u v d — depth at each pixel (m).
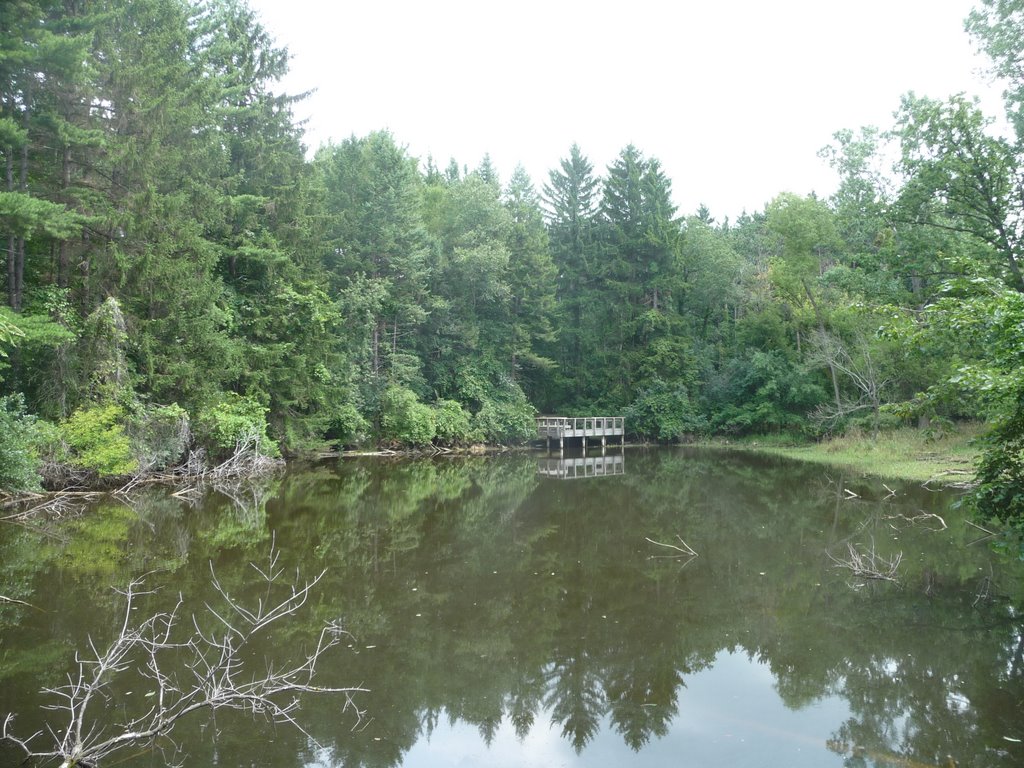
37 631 6.50
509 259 33.75
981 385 6.26
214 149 20.72
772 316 35.72
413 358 29.39
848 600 7.98
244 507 13.78
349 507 14.36
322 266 25.86
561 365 39.41
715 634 6.88
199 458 17.42
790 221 31.02
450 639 6.71
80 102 15.52
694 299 42.44
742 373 37.16
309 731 4.80
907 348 8.11
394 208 28.98
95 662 5.78
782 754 4.54
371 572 9.17
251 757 4.40
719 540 11.42
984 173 15.70
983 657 6.19
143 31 18.30
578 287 40.53
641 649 6.50
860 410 31.02
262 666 5.90
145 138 16.83
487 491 17.55
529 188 52.06
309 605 7.65
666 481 20.06
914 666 6.00
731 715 5.13
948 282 7.65
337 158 30.52
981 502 7.05
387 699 5.37
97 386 14.48
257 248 21.08
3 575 8.42
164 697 5.21
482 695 5.51
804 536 11.66
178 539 10.69
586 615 7.48
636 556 10.29
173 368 16.11
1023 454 7.07
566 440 34.88
